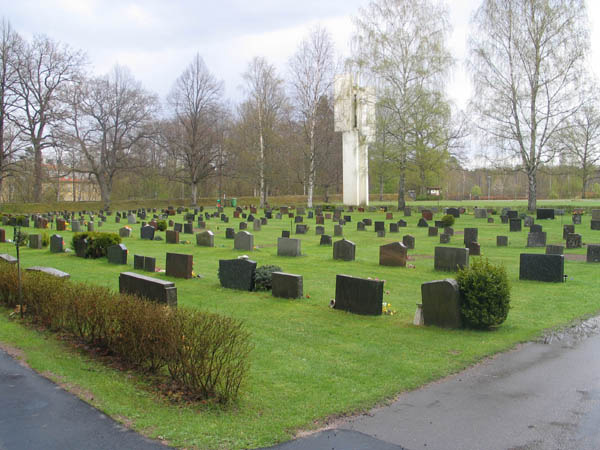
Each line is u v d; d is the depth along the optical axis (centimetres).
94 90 5516
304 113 5278
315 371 707
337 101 5516
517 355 772
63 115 5066
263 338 875
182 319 643
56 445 487
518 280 1377
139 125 5750
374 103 4500
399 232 3017
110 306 771
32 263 1786
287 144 5944
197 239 2375
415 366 723
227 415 556
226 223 3778
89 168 6744
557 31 3500
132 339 706
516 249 2136
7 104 4925
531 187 3847
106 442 492
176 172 6291
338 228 2831
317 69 5191
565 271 1508
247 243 2167
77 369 701
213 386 601
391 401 602
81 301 828
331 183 7212
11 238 2734
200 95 6094
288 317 1024
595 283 1316
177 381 641
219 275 1355
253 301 1170
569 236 2088
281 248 2002
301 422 541
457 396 615
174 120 6406
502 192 10062
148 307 721
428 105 4272
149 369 691
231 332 636
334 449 485
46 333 887
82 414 556
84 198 9025
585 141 4088
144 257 1622
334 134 7131
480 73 3744
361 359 760
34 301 977
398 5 4291
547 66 3547
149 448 480
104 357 753
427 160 4431
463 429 525
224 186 7894
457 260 1555
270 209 5269
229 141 6241
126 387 632
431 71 4284
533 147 3719
